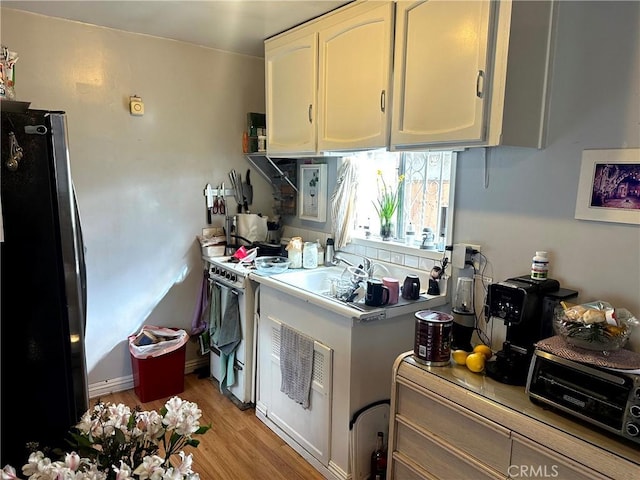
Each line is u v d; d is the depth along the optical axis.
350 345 2.00
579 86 1.66
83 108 2.66
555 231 1.77
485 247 2.02
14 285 1.37
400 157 2.48
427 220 2.37
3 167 1.31
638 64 1.51
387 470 1.86
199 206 3.18
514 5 1.54
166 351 2.87
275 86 2.78
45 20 2.48
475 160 2.03
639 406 1.18
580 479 1.24
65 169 1.40
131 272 2.96
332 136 2.35
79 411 1.51
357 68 2.14
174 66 2.94
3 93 1.45
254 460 2.32
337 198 2.76
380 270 2.55
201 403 2.88
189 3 2.25
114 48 2.71
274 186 3.48
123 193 2.87
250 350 2.78
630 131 1.54
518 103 1.63
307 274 2.68
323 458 2.21
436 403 1.64
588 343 1.37
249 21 2.50
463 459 1.55
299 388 2.30
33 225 1.37
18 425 1.43
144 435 1.16
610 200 1.60
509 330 1.70
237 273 2.75
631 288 1.57
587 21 1.62
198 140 3.12
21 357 1.40
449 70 1.71
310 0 2.16
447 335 1.72
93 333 2.87
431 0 1.76
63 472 0.96
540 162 1.79
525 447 1.37
